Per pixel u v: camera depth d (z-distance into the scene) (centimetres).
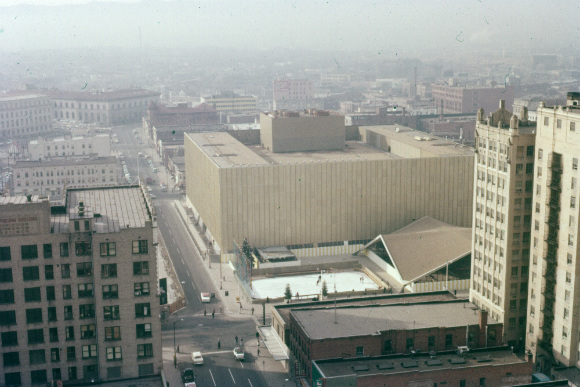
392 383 12669
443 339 14300
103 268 12925
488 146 16288
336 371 13038
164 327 17838
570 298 13812
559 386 11206
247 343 16850
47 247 12669
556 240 14188
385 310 15675
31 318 12862
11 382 13000
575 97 14550
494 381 13038
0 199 13012
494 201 16175
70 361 13138
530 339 15312
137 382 13338
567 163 13700
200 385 14475
